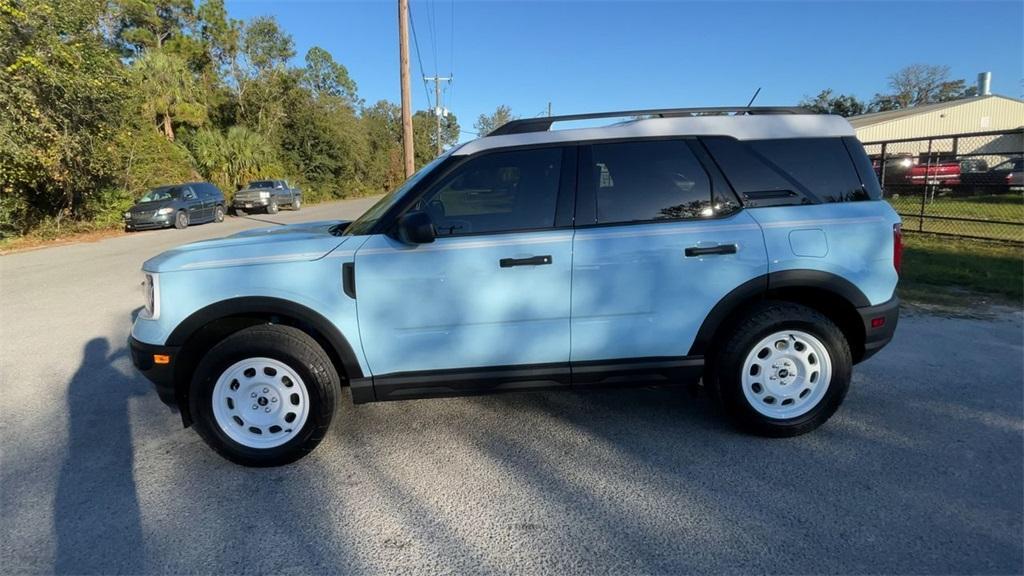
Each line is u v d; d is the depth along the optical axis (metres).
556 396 4.23
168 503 2.96
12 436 3.75
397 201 3.36
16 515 2.86
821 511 2.75
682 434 3.59
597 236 3.31
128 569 2.46
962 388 4.18
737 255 3.35
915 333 5.49
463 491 3.01
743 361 3.41
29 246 15.59
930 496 2.85
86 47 16.08
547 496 2.95
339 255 3.22
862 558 2.42
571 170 3.40
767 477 3.06
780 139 3.54
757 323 3.37
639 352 3.42
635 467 3.20
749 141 3.51
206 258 3.23
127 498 3.01
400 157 60.81
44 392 4.52
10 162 14.73
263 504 2.93
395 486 3.07
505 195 3.39
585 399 4.17
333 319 3.22
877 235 3.46
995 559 2.40
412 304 3.24
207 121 32.91
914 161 16.52
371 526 2.73
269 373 3.28
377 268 3.21
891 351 5.00
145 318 3.28
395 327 3.26
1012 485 2.93
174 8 37.91
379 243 3.26
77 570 2.46
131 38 36.25
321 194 42.38
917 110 30.98
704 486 2.99
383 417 3.93
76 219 18.41
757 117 3.59
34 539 2.67
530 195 3.38
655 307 3.36
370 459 3.37
